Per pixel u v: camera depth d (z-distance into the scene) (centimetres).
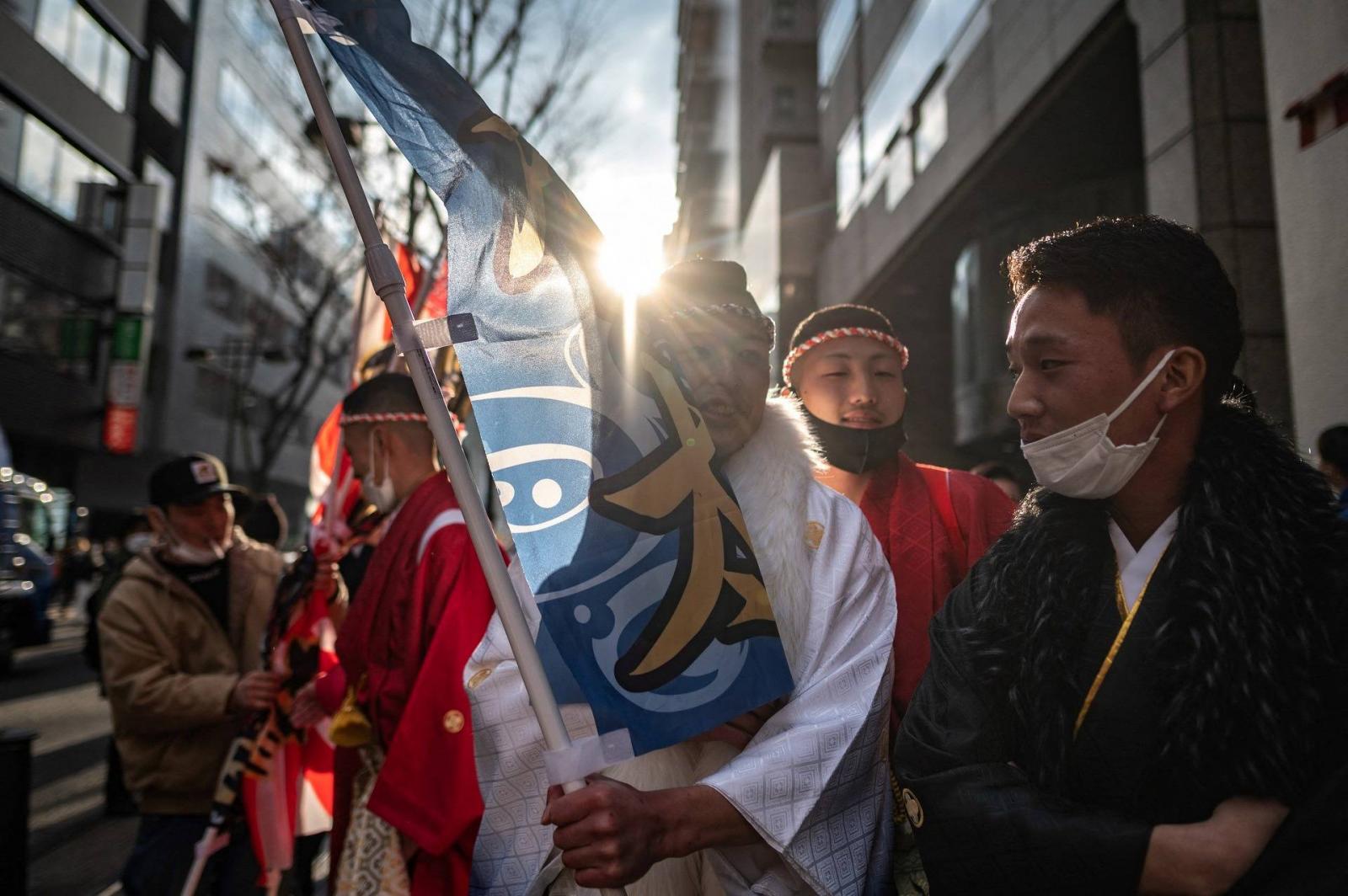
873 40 1377
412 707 199
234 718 293
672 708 132
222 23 3036
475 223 140
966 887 115
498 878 159
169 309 2861
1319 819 96
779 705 150
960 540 200
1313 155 429
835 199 1619
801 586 153
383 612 221
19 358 2056
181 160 2858
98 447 2361
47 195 2109
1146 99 665
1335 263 413
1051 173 991
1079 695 114
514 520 134
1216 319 114
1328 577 103
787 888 142
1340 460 314
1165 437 115
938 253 1236
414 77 143
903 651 183
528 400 138
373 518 290
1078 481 117
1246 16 608
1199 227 597
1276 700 100
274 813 276
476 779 191
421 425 256
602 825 119
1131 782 109
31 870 460
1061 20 781
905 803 132
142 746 302
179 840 299
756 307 171
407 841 210
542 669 128
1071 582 118
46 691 1125
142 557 325
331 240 2219
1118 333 113
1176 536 112
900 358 221
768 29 1980
